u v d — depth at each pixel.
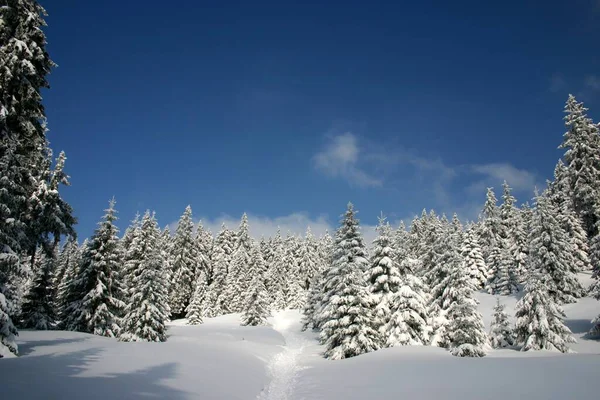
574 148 34.12
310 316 56.97
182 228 66.06
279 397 17.97
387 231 36.16
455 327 26.48
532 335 28.92
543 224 44.72
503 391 13.87
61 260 52.56
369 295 33.84
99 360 18.33
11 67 18.75
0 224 17.33
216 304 71.12
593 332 30.55
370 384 17.78
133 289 34.59
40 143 21.80
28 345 20.89
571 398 12.42
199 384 16.66
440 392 14.62
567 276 43.28
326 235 104.19
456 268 32.72
